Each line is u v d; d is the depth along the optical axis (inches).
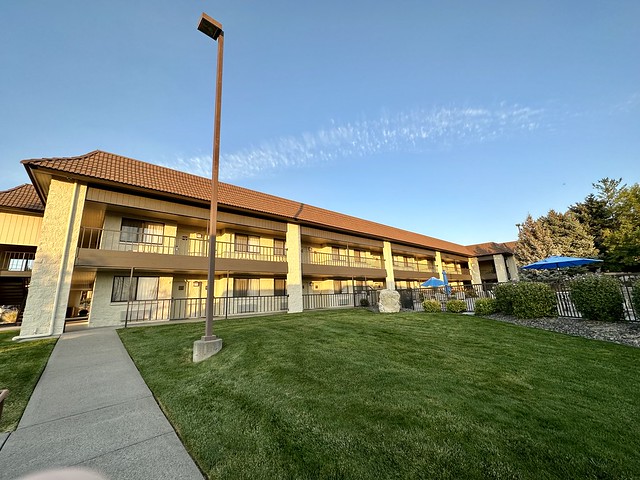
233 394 176.6
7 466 115.9
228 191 615.8
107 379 216.2
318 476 103.5
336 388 174.4
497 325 366.9
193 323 460.1
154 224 551.8
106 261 437.1
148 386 203.2
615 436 122.7
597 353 243.0
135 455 123.3
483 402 153.9
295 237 710.5
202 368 229.5
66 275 401.4
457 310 515.8
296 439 126.4
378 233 954.1
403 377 189.5
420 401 154.7
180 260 507.5
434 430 127.2
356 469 105.5
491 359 230.5
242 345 274.2
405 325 383.9
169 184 515.2
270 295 682.2
